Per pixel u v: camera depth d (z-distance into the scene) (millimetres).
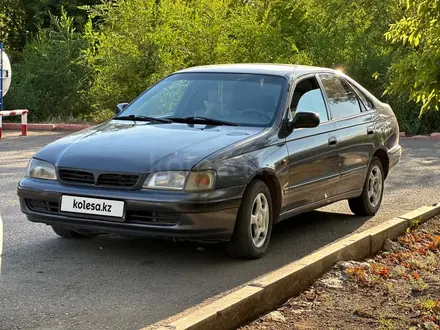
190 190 6691
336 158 8398
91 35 21797
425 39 6656
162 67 20969
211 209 6738
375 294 5961
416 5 6453
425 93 6602
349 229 8734
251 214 7137
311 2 23125
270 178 7438
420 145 17625
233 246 7148
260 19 23453
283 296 5770
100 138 7379
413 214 8562
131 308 5785
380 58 20766
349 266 6555
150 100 8336
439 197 10766
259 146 7285
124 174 6789
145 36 20969
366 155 9062
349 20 22422
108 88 21094
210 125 7684
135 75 20844
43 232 8273
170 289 6309
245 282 6551
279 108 7805
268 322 5285
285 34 22953
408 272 6723
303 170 7828
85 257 7281
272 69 8445
